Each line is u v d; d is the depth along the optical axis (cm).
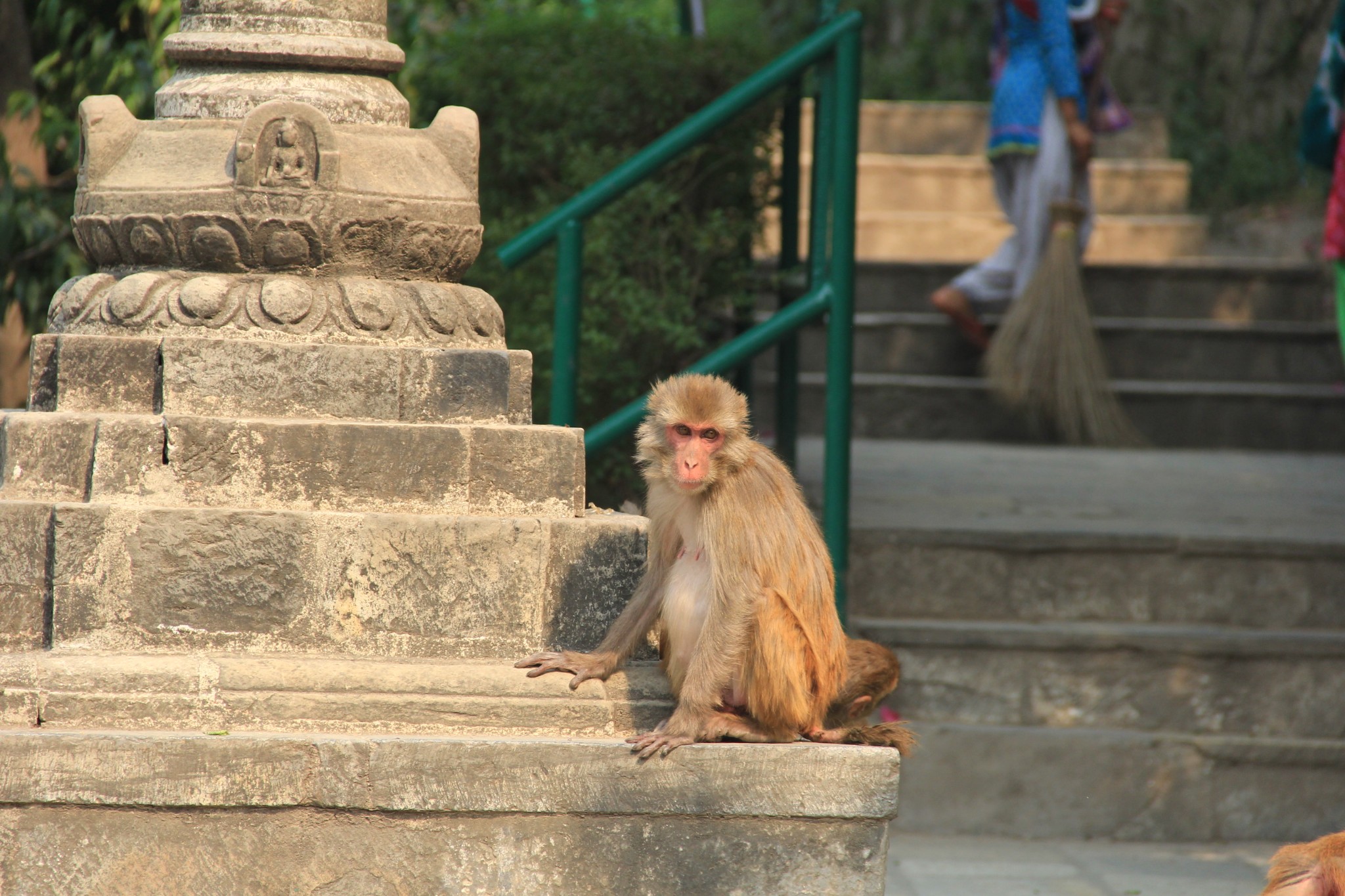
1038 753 1280
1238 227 2872
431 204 862
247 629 788
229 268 841
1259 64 3077
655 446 791
